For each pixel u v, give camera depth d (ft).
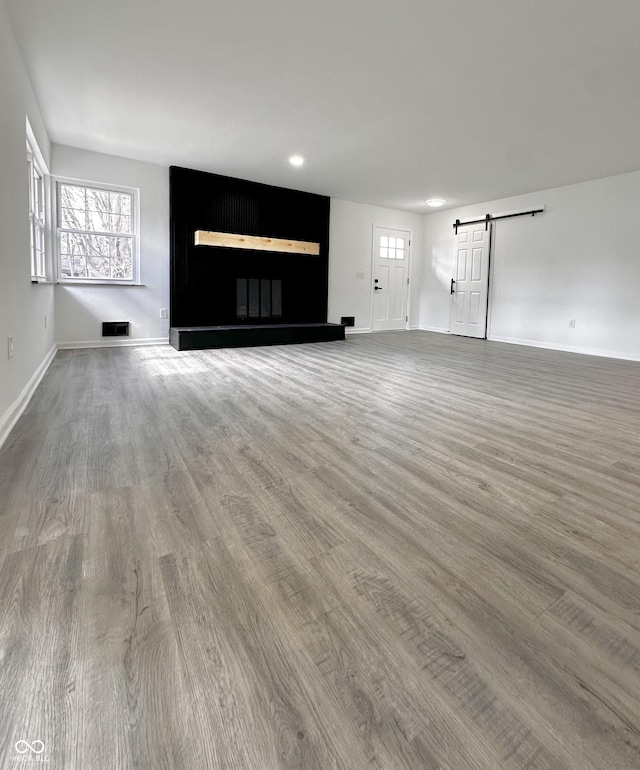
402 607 3.96
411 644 3.55
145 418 9.27
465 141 15.23
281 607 3.93
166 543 4.84
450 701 3.05
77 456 7.18
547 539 5.08
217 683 3.15
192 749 2.70
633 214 18.69
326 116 13.37
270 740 2.77
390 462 7.25
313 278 23.49
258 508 5.66
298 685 3.16
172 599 3.99
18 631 3.56
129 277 19.04
